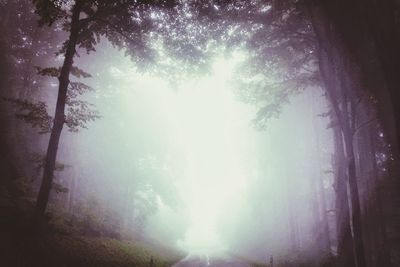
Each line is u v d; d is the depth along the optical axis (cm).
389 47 1000
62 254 1365
